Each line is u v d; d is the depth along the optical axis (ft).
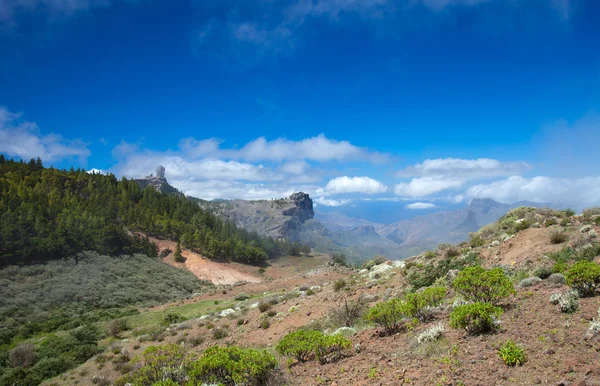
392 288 66.39
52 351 106.63
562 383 17.21
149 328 120.16
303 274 196.13
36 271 212.23
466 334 27.30
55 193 355.56
